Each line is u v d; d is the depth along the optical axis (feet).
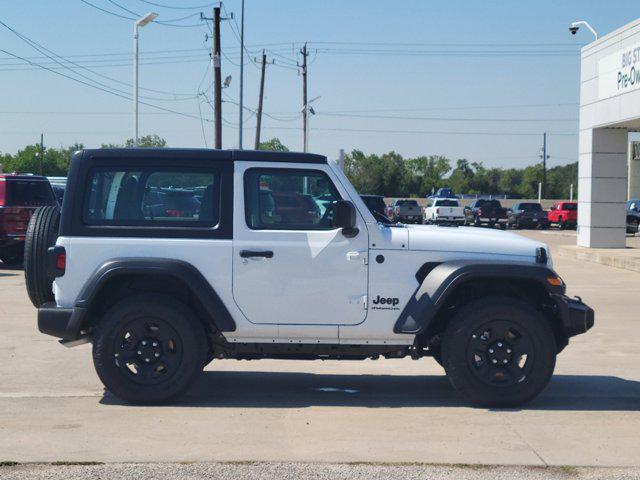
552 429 22.20
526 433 21.77
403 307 24.38
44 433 21.48
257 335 24.47
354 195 24.59
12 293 50.55
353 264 24.34
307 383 27.91
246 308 24.30
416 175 350.02
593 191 87.30
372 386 27.55
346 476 18.33
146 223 24.36
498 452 20.11
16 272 63.98
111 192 24.56
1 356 31.81
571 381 28.37
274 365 31.04
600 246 87.56
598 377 29.07
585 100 88.12
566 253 86.53
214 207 24.49
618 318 42.63
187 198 24.57
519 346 24.07
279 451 20.07
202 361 24.21
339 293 24.36
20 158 311.27
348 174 339.57
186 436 21.27
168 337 24.04
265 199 24.62
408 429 22.07
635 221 139.85
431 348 25.90
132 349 24.12
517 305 23.86
